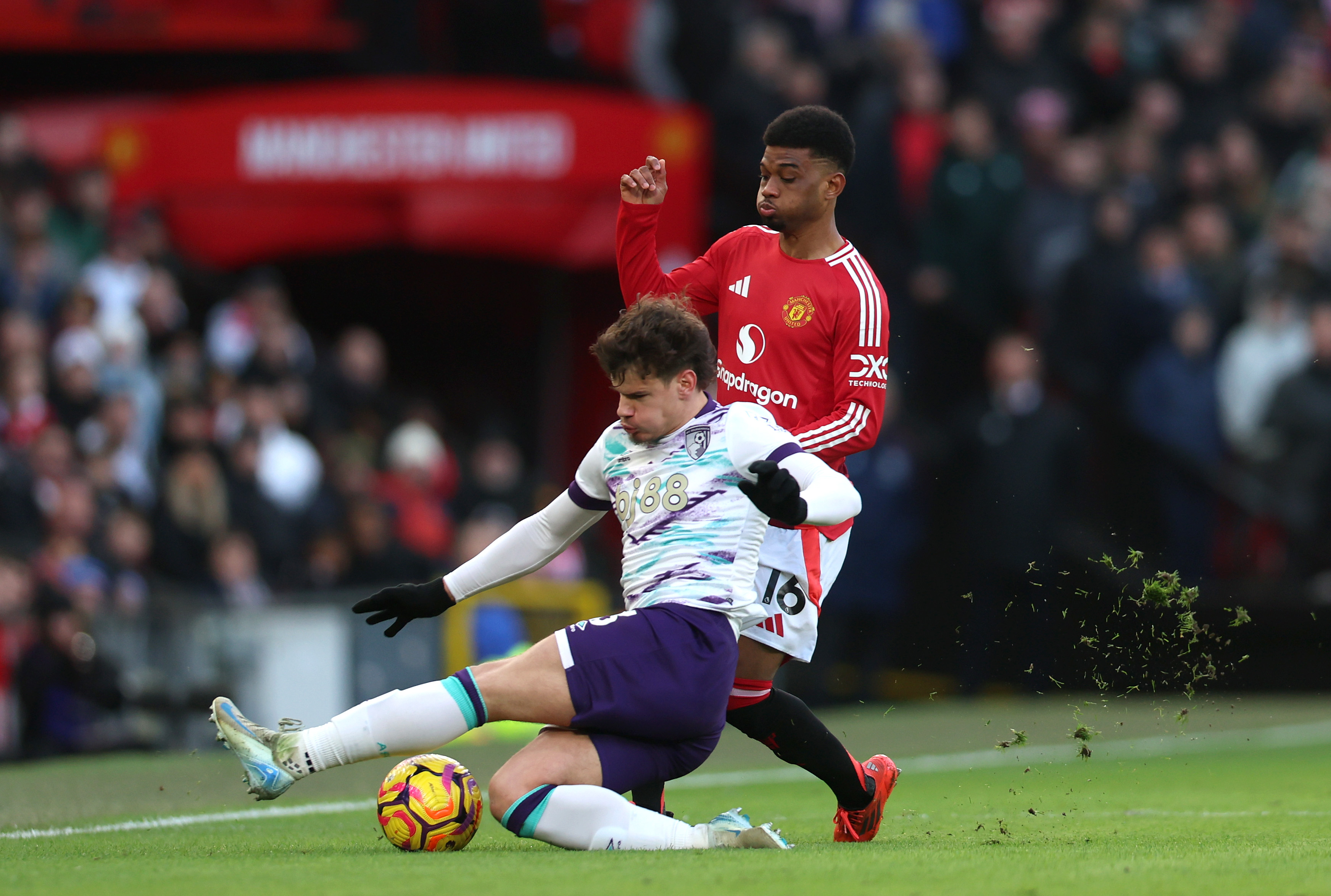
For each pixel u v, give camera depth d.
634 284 18.23
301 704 34.94
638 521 15.76
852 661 43.34
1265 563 46.34
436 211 40.78
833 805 22.73
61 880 13.31
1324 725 38.06
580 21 50.06
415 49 50.00
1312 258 49.88
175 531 37.00
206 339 42.03
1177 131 55.03
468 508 43.25
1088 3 56.59
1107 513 45.50
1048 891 12.38
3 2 44.50
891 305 46.47
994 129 52.28
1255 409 47.16
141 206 41.62
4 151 41.75
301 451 39.66
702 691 15.32
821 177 17.28
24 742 32.25
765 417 15.82
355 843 16.86
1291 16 59.91
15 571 32.50
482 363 46.94
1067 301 47.28
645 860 14.24
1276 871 13.63
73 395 38.06
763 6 51.38
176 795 24.11
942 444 44.81
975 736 35.22
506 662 15.62
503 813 15.16
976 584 42.09
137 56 47.97
